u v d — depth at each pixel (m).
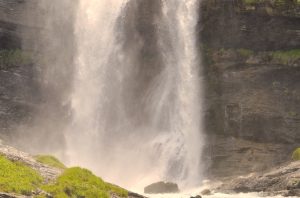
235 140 65.88
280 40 67.00
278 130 64.88
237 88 67.38
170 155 67.75
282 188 50.97
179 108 69.75
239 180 55.34
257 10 66.88
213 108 67.88
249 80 67.12
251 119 65.69
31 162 35.72
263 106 65.81
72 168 33.78
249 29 67.69
